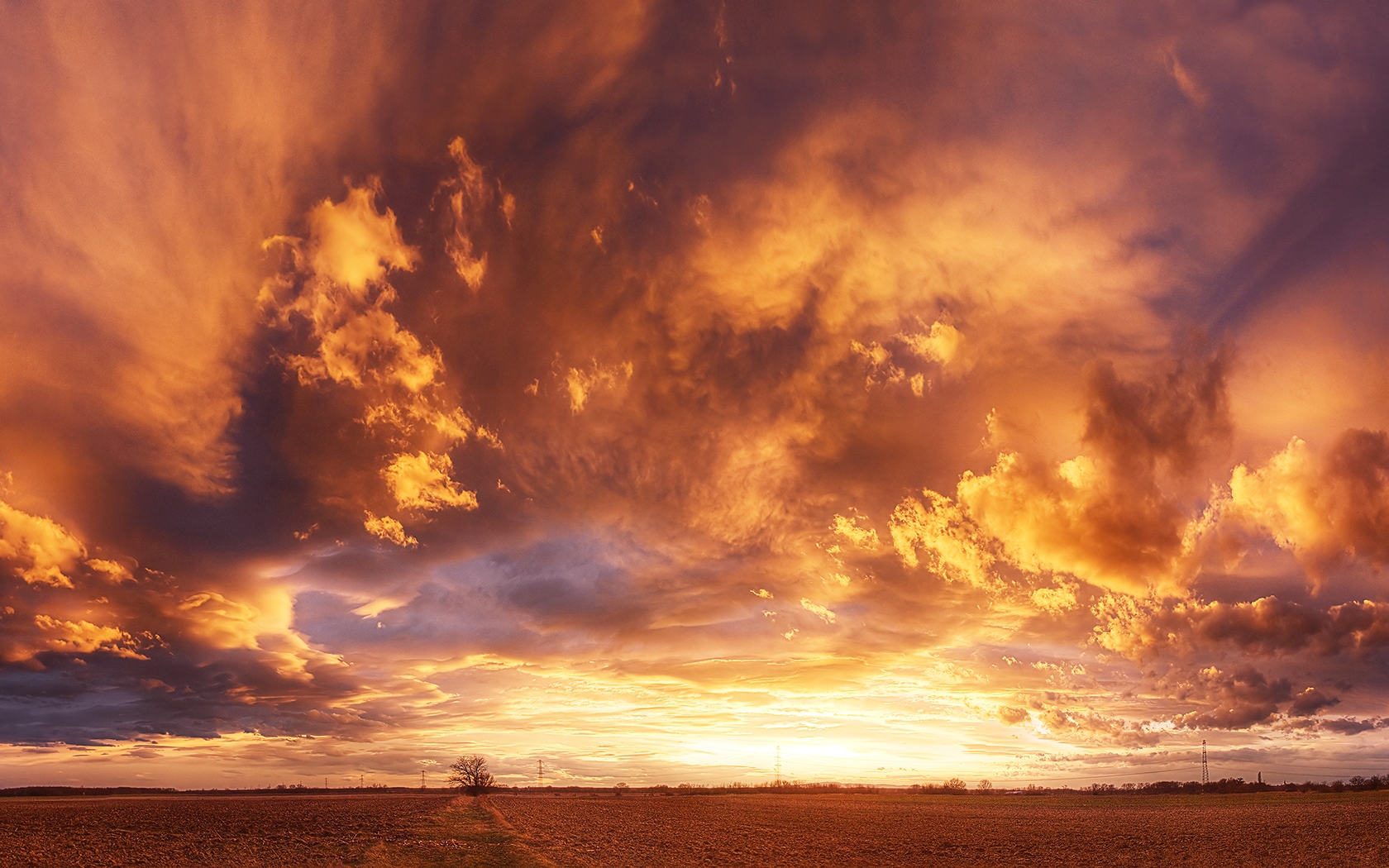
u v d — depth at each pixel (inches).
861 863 1721.2
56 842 1803.6
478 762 5565.9
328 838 1894.7
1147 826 2726.4
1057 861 1779.0
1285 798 4441.4
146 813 2832.2
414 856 1603.1
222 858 1542.8
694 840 2175.2
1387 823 2630.4
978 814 3481.8
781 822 2960.1
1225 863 1727.4
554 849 1817.2
